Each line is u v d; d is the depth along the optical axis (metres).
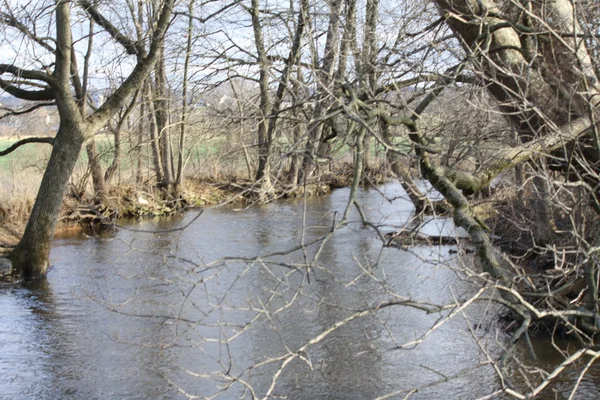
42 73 14.20
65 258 16.03
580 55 6.35
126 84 15.30
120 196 22.20
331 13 10.17
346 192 25.48
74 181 22.08
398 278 12.48
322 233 17.88
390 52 7.29
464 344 9.31
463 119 6.84
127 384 8.56
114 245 17.52
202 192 24.67
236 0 14.43
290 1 11.99
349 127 5.35
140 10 18.05
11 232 18.16
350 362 8.98
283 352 9.37
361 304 11.09
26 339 10.28
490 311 10.20
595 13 6.68
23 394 8.31
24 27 13.45
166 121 23.41
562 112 6.55
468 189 5.75
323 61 9.71
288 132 7.16
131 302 11.94
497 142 6.94
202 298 11.95
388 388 8.17
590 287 5.21
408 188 5.80
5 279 13.84
